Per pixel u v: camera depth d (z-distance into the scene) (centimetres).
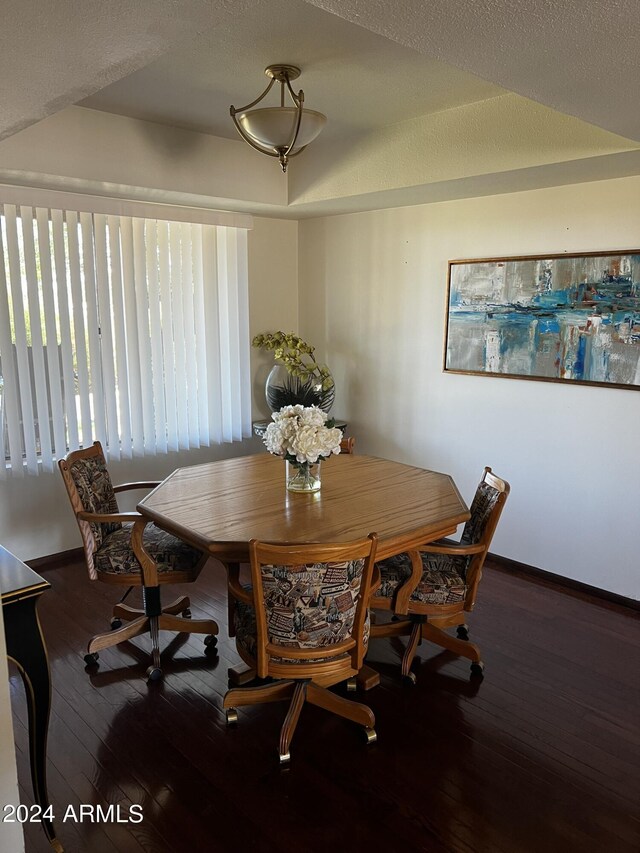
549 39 140
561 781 204
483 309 362
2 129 215
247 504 250
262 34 211
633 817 190
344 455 337
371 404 440
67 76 159
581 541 339
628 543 321
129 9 121
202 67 243
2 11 121
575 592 340
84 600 327
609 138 251
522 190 335
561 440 340
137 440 391
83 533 261
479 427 378
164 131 324
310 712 241
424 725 231
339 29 207
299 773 207
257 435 464
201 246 407
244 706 242
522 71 161
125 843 180
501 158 286
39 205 326
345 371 454
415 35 139
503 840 181
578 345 324
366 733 221
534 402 349
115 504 297
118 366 376
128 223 365
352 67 242
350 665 212
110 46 139
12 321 332
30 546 361
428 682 259
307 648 202
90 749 218
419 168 318
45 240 333
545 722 233
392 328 417
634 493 315
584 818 189
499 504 239
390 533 217
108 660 273
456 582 251
